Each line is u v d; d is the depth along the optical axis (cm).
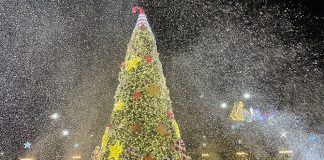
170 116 600
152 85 595
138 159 561
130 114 582
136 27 650
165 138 579
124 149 567
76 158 1603
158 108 590
